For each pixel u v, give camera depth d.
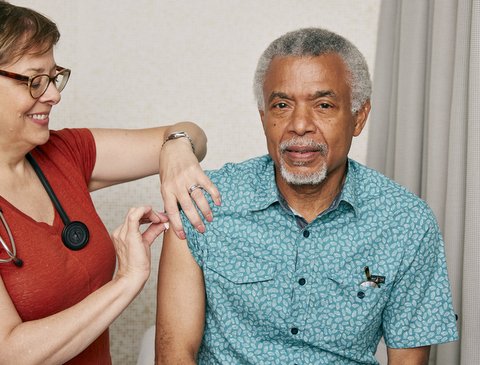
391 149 2.52
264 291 1.40
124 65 2.56
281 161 1.36
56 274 1.28
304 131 1.32
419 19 2.35
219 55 2.57
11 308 1.19
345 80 1.35
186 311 1.43
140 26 2.55
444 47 2.19
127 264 1.26
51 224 1.33
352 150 2.63
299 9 2.57
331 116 1.34
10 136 1.25
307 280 1.40
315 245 1.42
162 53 2.56
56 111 2.56
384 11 2.52
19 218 1.26
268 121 1.38
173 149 1.43
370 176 1.50
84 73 2.55
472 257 1.94
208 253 1.42
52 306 1.28
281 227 1.43
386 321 1.46
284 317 1.39
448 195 2.09
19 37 1.19
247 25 2.56
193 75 2.57
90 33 2.54
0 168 1.28
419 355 1.45
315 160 1.35
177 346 1.42
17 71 1.21
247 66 2.57
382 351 1.96
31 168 1.36
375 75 2.54
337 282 1.40
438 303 1.44
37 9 2.53
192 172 1.35
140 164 1.55
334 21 2.58
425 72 2.36
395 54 2.49
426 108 2.36
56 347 1.18
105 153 1.52
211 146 2.60
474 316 1.93
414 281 1.44
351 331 1.40
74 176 1.42
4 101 1.21
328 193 1.43
